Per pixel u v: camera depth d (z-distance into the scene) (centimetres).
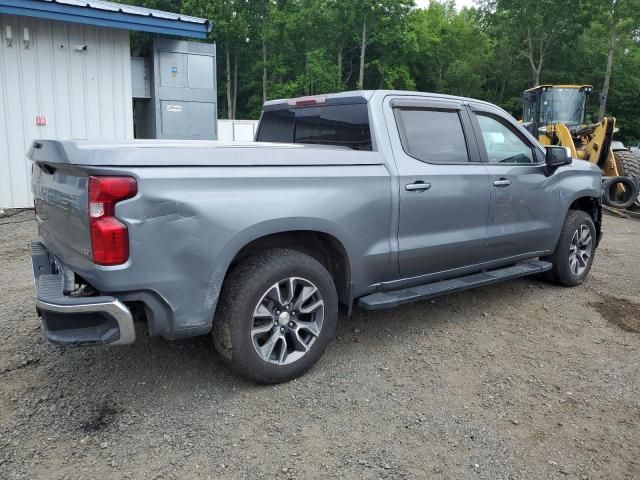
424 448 296
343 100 432
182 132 1277
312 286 359
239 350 331
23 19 1002
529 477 275
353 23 4116
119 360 385
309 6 4300
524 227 511
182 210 301
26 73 1021
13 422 309
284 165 346
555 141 1370
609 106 4800
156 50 1217
